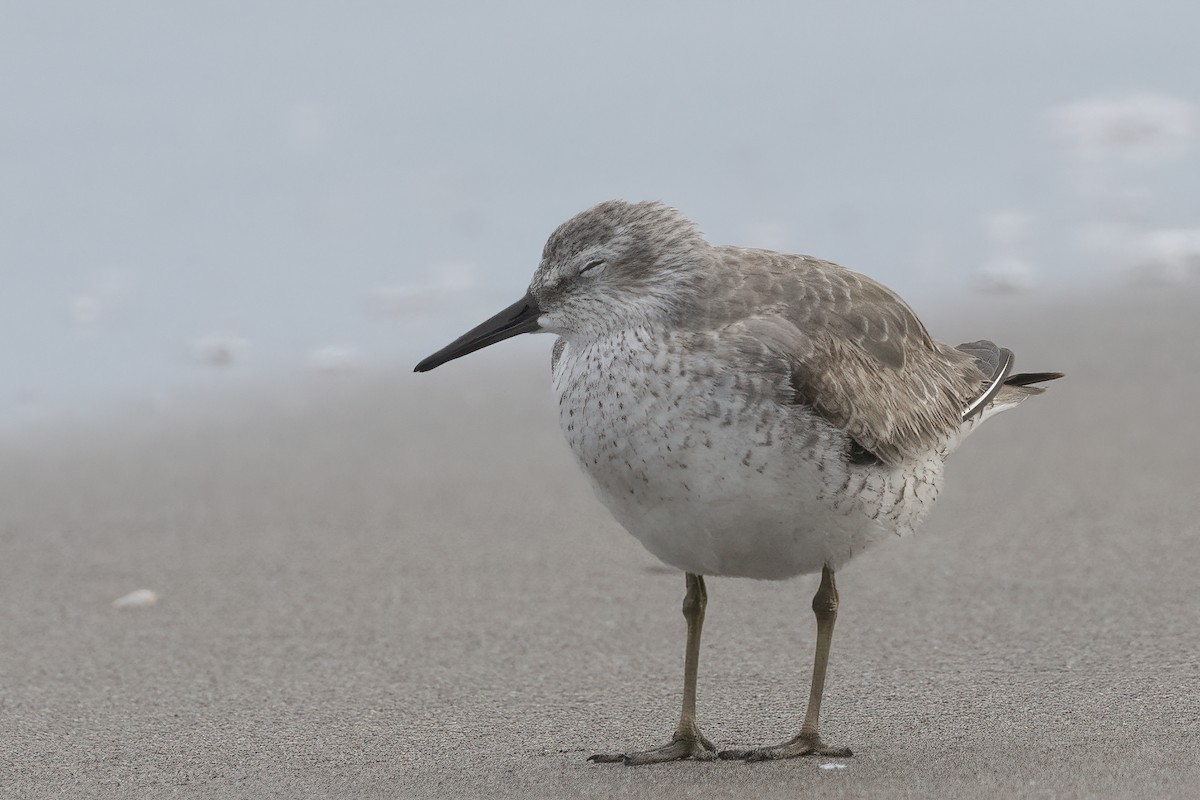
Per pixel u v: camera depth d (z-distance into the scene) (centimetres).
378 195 2212
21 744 880
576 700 932
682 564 828
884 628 1032
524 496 1382
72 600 1166
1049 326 1756
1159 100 2392
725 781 777
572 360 833
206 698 956
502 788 779
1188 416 1473
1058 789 730
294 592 1165
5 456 1545
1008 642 991
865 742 827
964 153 2269
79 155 2320
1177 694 870
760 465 776
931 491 864
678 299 812
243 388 1736
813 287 850
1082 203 2108
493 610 1107
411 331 1861
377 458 1506
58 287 1959
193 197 2206
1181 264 1928
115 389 1728
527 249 2028
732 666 980
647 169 2244
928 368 896
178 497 1412
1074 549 1165
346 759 837
